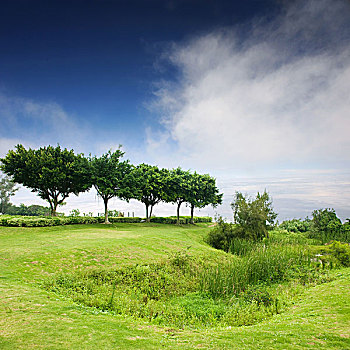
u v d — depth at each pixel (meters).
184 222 44.00
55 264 10.99
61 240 15.94
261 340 5.22
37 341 4.63
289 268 14.83
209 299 10.37
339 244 16.52
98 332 5.33
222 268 14.09
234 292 11.15
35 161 27.41
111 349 4.57
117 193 31.23
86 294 8.69
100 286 9.82
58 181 28.53
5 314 5.83
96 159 31.14
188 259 14.72
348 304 7.49
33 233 21.02
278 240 23.23
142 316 7.89
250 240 22.05
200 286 11.65
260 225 23.23
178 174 42.62
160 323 7.43
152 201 40.66
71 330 5.27
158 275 11.98
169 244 17.77
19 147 28.36
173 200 40.00
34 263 10.69
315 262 15.78
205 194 43.09
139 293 10.02
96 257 12.61
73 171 30.33
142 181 35.75
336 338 5.14
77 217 28.28
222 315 8.72
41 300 7.20
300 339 5.16
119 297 9.02
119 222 34.78
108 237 18.31
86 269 11.09
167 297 10.37
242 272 12.82
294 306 8.40
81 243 14.92
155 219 43.00
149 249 15.59
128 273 11.48
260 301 9.74
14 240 15.72
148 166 41.31
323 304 7.96
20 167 27.89
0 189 46.69
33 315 5.95
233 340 5.29
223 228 23.36
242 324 7.65
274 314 8.12
